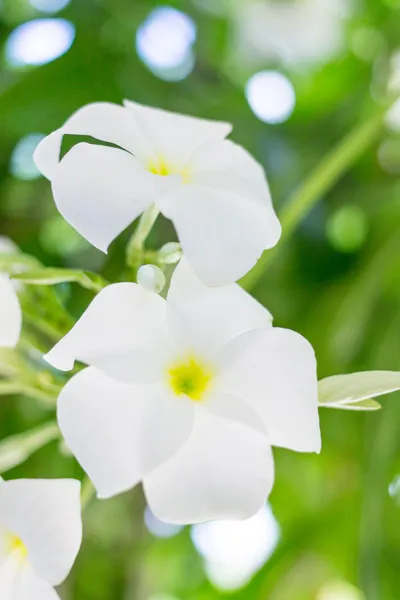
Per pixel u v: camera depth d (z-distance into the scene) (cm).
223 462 48
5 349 53
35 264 52
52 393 53
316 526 72
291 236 66
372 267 64
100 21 67
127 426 48
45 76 66
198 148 50
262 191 50
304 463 72
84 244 69
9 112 66
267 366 48
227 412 48
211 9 74
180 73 69
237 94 68
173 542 82
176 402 48
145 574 83
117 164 48
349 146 57
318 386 48
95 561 77
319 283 66
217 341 49
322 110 70
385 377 48
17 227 68
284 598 75
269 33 77
